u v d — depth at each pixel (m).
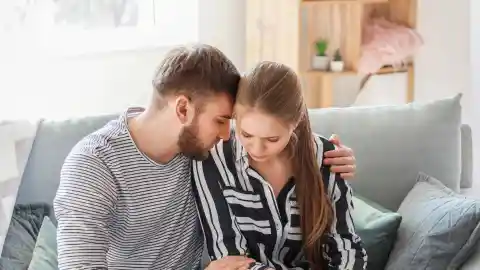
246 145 1.41
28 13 2.47
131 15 2.83
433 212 1.78
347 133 2.03
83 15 2.67
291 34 2.94
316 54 3.12
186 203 1.54
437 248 1.71
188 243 1.57
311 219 1.51
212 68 1.37
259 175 1.52
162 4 2.92
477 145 3.31
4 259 1.77
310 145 1.51
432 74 3.43
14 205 1.87
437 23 3.38
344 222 1.56
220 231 1.54
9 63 2.43
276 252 1.57
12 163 1.88
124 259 1.50
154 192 1.45
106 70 2.72
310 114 2.05
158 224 1.49
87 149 1.40
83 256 1.30
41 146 1.95
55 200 1.37
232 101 1.41
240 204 1.53
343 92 3.34
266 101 1.34
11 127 1.92
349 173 1.56
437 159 2.04
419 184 1.96
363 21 3.19
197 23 3.00
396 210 2.01
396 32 3.15
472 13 3.30
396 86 3.32
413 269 1.72
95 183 1.36
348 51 3.08
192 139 1.40
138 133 1.44
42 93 2.54
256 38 3.04
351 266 1.52
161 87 1.38
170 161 1.48
